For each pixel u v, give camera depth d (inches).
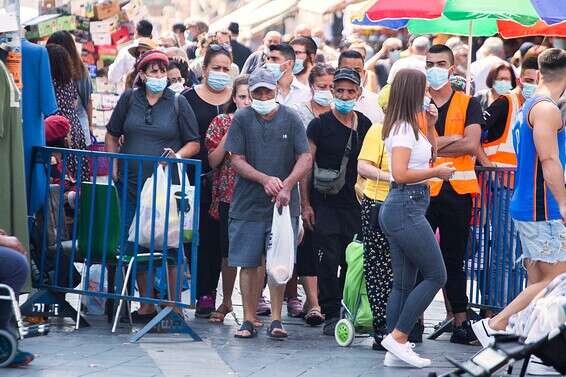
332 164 829.2
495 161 887.7
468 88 964.6
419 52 1213.1
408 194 693.9
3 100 772.6
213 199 855.7
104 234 790.5
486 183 815.7
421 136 695.7
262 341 781.3
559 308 621.6
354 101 821.9
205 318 870.4
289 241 777.6
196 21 1517.0
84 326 800.9
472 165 800.9
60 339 752.3
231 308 856.9
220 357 716.0
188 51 1457.9
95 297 831.1
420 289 695.7
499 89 954.1
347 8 1656.0
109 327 802.2
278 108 798.5
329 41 1782.7
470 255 824.9
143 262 805.9
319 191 828.6
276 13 1887.3
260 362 705.0
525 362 583.5
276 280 774.5
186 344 754.8
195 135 839.1
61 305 805.2
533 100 706.2
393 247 708.7
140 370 662.5
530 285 719.7
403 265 708.7
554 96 717.3
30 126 814.5
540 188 707.4
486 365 540.4
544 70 718.5
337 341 777.6
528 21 928.3
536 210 707.4
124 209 785.6
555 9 917.2
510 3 880.9
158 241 782.5
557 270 709.3
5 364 653.3
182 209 773.9
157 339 763.4
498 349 551.5
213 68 872.3
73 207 810.8
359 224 834.2
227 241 845.8
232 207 795.4
